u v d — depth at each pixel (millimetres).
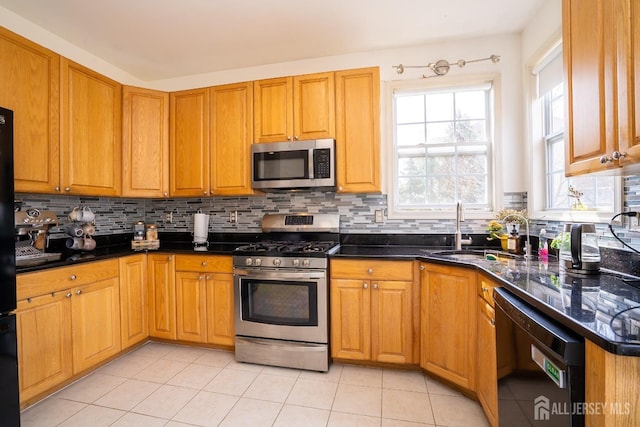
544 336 947
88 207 2637
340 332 2211
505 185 2512
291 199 2906
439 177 2742
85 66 2543
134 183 2652
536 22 2236
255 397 1896
